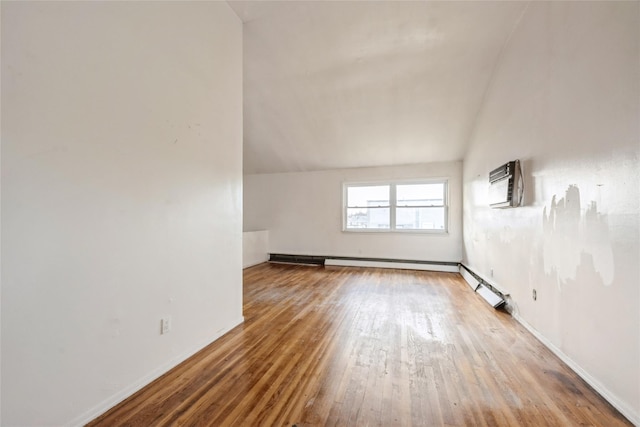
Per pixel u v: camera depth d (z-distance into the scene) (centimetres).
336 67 367
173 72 197
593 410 150
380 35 314
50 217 130
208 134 232
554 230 214
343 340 238
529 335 247
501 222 329
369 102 427
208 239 231
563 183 203
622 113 149
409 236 583
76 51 139
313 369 192
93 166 147
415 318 290
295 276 505
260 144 565
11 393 118
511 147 296
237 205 271
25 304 122
